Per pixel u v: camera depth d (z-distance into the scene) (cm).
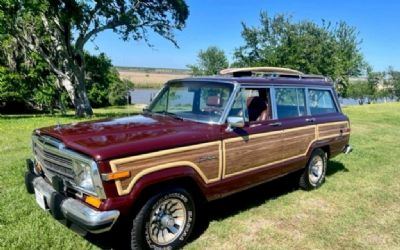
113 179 345
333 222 511
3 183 585
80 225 357
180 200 411
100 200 348
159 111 536
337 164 845
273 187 659
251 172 502
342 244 450
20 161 727
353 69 3375
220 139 450
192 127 446
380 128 1541
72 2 1869
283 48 2767
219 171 452
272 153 535
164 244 402
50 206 388
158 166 381
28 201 514
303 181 636
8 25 1894
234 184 478
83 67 2162
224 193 469
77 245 407
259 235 463
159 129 428
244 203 572
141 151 368
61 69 2298
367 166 835
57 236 420
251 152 496
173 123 462
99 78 3244
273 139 533
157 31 2298
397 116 2116
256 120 517
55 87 2769
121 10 2122
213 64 4847
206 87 502
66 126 447
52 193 387
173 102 530
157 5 2216
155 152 379
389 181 721
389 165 852
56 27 2033
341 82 3225
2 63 2656
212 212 530
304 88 623
